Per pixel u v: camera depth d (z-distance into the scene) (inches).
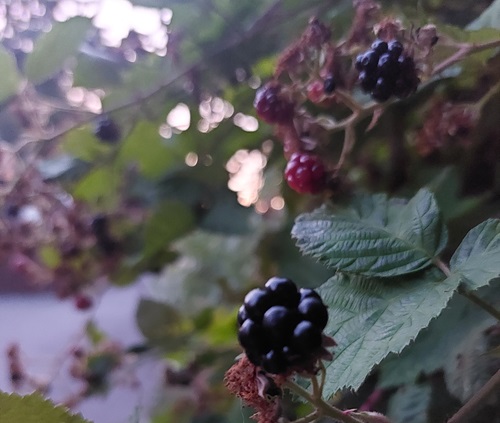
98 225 11.1
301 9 8.2
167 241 11.3
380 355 3.9
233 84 9.6
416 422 5.9
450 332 5.6
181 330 11.6
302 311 3.5
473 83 6.8
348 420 3.7
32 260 11.8
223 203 11.2
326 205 5.5
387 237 4.9
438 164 7.6
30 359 11.3
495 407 5.2
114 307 18.1
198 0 8.8
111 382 11.2
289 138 6.1
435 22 5.8
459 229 6.7
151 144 10.9
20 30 10.4
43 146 9.8
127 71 10.3
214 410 10.5
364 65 5.1
